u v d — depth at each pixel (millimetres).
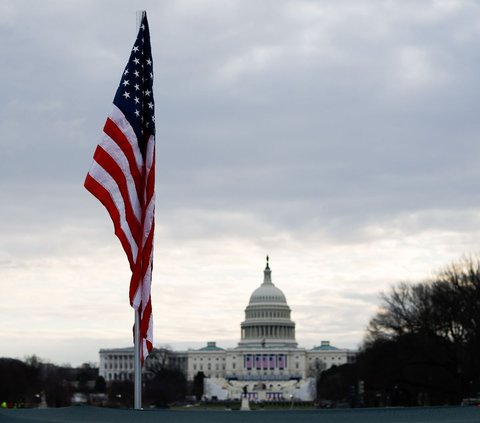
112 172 34438
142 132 35375
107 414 28531
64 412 30422
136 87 35312
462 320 152250
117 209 34312
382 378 171125
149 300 34906
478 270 157000
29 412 31562
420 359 159125
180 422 26656
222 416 26828
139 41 35688
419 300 167125
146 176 35281
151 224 35031
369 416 26688
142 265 34750
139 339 34781
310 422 25922
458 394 164125
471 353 151750
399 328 163375
